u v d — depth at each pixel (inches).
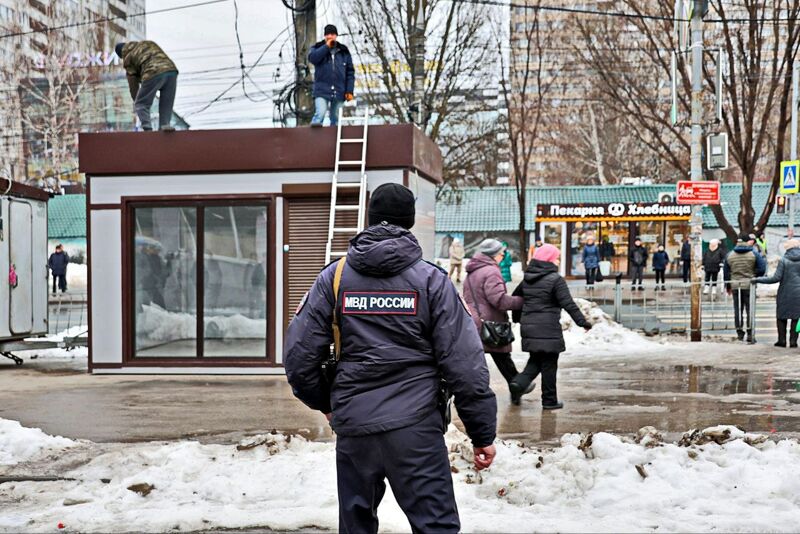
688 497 194.1
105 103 2245.3
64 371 479.2
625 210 1391.5
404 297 130.8
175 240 453.4
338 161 429.4
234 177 446.3
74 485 221.6
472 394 129.3
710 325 634.8
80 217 1665.8
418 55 885.2
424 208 472.1
